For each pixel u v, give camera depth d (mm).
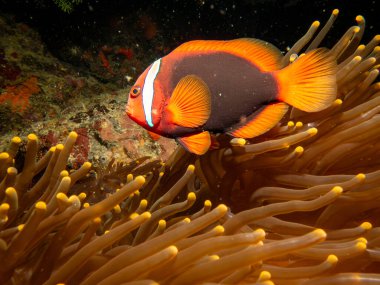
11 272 128
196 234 167
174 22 620
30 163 155
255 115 163
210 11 642
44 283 128
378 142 191
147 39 595
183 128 163
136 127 284
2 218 127
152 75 160
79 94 442
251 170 188
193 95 154
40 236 128
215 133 180
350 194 163
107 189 210
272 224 166
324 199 134
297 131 192
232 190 196
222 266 117
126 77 562
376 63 224
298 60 154
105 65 556
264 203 188
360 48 208
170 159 215
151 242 119
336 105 188
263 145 170
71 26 532
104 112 290
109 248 152
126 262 120
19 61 420
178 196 200
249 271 125
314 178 173
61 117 299
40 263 134
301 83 155
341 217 171
